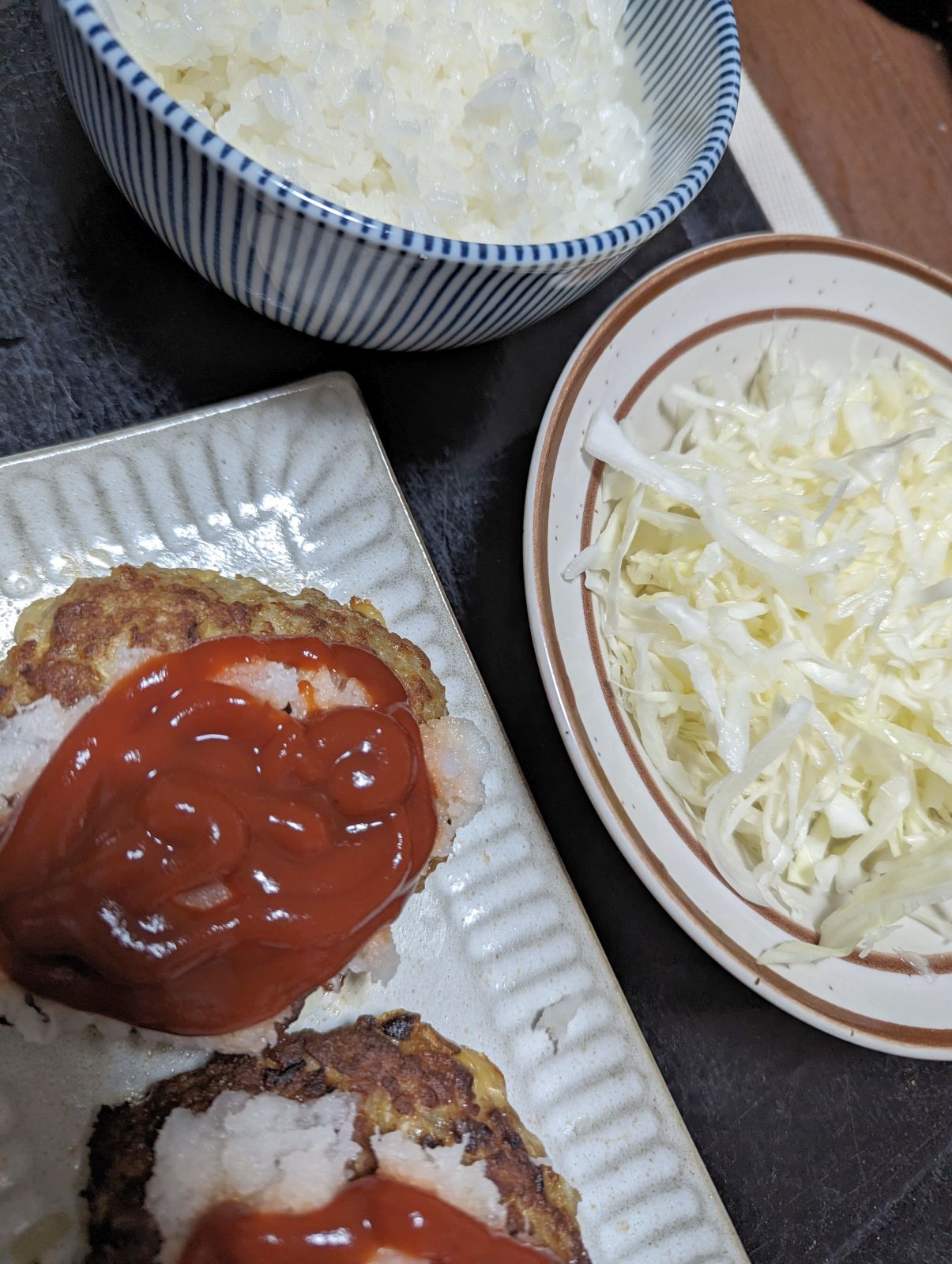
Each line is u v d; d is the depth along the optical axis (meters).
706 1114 0.22
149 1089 0.18
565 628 0.20
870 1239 0.22
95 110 0.15
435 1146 0.17
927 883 0.21
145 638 0.17
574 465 0.21
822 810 0.22
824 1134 0.22
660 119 0.21
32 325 0.20
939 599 0.23
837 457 0.25
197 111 0.18
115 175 0.17
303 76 0.18
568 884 0.21
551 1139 0.20
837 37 0.28
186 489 0.20
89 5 0.14
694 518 0.23
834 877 0.23
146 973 0.15
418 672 0.20
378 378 0.23
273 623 0.18
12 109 0.20
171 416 0.21
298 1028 0.19
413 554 0.22
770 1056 0.22
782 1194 0.21
